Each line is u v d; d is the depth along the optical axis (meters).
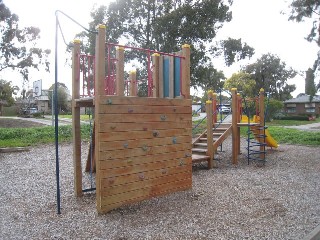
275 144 11.12
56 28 4.40
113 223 3.99
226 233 3.67
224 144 13.32
